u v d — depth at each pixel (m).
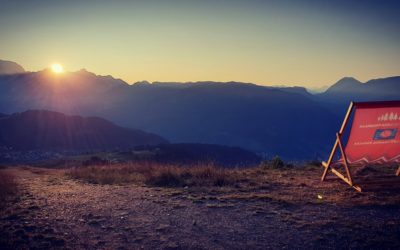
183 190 11.07
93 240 6.59
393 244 6.30
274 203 9.09
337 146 11.09
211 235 6.87
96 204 9.40
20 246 6.23
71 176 17.45
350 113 10.16
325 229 7.10
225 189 11.05
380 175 12.06
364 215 7.97
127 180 14.20
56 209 8.84
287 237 6.72
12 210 8.58
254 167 16.98
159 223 7.62
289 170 15.20
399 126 10.23
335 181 11.76
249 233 6.96
